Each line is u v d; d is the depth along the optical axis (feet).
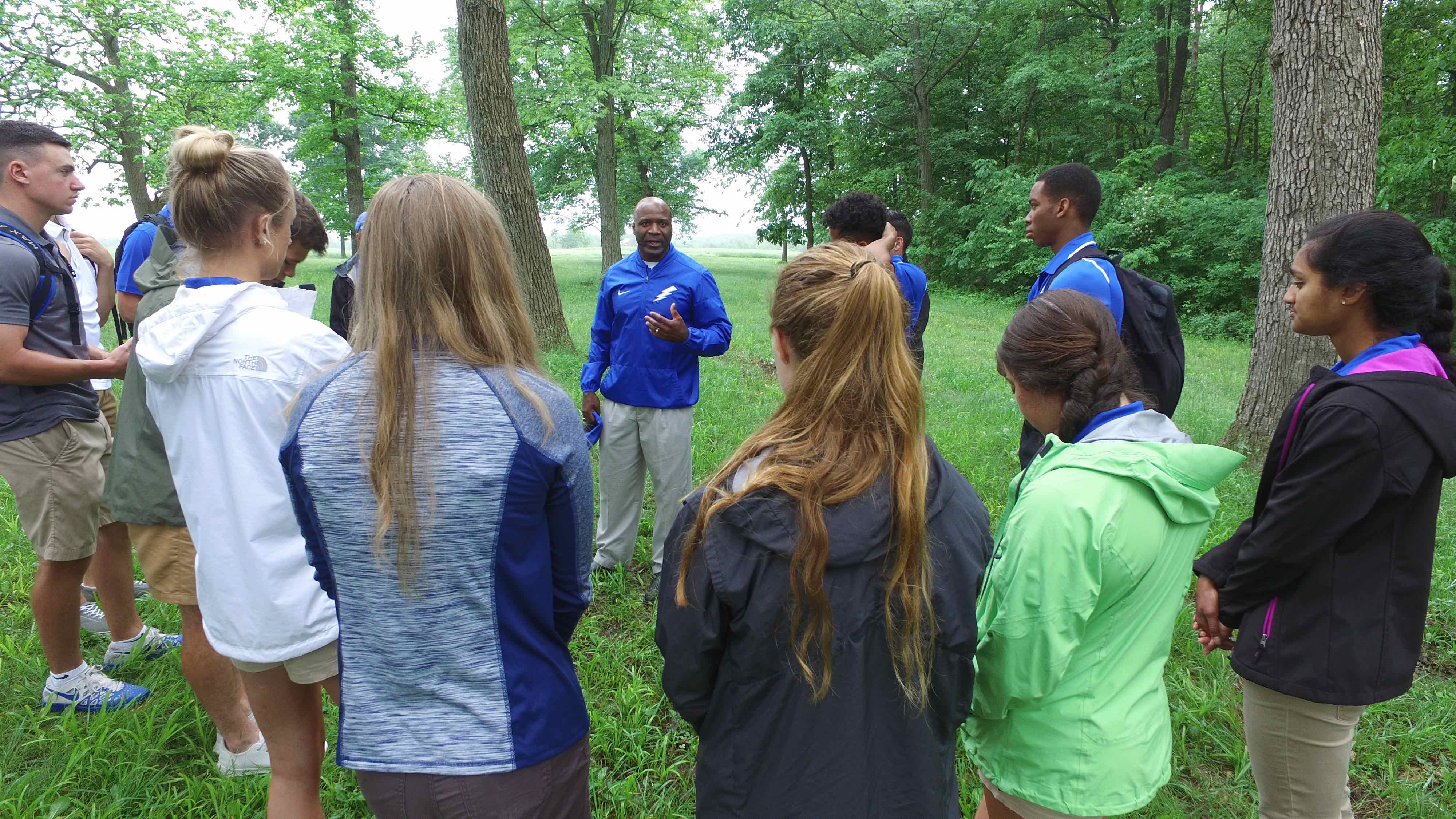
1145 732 4.75
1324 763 5.50
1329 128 16.37
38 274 7.82
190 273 5.54
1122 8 74.64
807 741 3.90
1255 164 70.18
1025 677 4.54
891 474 3.83
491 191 28.32
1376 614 5.18
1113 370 4.82
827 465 3.76
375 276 4.08
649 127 82.58
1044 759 4.72
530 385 4.24
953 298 69.67
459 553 3.99
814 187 93.61
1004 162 81.05
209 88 56.18
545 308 29.27
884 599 3.88
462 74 27.71
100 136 53.42
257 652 5.50
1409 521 5.16
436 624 4.05
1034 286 10.27
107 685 8.72
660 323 10.60
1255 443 17.74
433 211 4.05
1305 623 5.28
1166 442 4.76
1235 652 5.70
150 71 52.24
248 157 5.43
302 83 56.65
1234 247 54.65
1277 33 16.99
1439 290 5.30
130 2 50.08
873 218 12.32
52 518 8.07
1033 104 75.77
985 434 20.59
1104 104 66.44
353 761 4.16
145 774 7.69
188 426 5.30
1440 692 9.61
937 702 4.17
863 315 3.89
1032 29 74.59
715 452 18.21
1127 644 4.79
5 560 12.10
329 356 5.49
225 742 7.84
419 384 3.96
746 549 3.82
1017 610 4.50
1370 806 8.03
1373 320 5.35
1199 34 77.56
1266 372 17.57
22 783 7.32
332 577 4.29
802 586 3.72
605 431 11.73
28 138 7.86
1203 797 8.00
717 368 28.45
